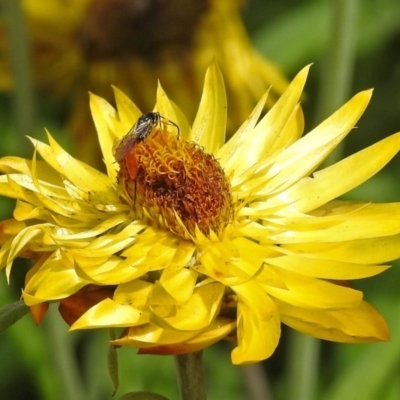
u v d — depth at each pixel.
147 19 0.37
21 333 0.36
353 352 0.36
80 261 0.27
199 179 0.28
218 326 0.27
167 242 0.28
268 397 0.35
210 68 0.29
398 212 0.28
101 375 0.36
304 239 0.28
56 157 0.29
